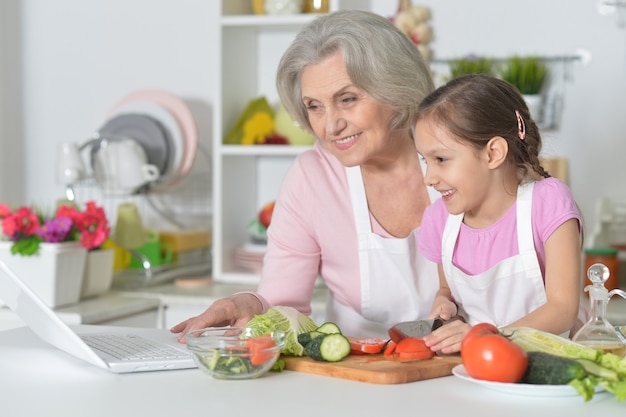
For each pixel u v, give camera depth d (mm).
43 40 4223
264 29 3900
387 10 3803
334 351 1562
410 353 1581
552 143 3684
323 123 2059
